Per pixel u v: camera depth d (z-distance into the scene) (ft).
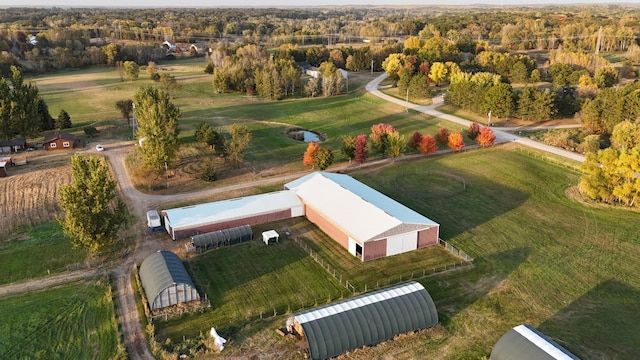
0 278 168.66
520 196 240.73
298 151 310.65
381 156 301.63
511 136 340.59
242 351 132.67
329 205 204.85
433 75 504.02
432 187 252.62
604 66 497.05
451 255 184.44
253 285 164.55
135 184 252.62
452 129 360.07
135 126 351.05
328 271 172.76
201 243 184.55
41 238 196.85
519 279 168.25
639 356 131.64
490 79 412.98
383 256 183.11
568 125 363.56
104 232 175.11
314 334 128.57
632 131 283.18
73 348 134.62
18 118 297.33
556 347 117.39
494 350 122.62
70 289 161.99
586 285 164.86
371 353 131.44
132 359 130.11
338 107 432.25
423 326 140.15
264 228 205.16
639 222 211.61
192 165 279.90
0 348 134.51
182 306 151.84
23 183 250.57
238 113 408.05
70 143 305.12
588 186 231.71
